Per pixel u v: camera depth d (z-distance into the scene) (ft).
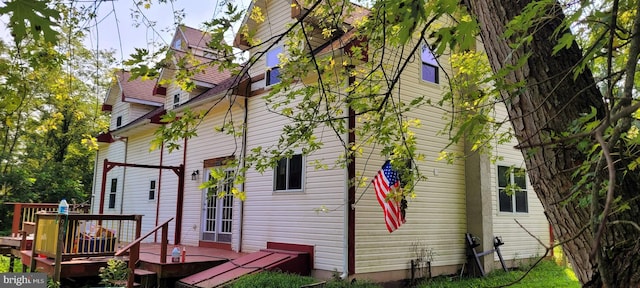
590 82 8.99
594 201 4.44
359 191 26.89
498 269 32.76
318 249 27.68
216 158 37.78
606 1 6.27
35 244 26.30
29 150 75.36
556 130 8.68
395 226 23.24
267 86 33.53
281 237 30.53
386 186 23.56
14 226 35.83
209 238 37.68
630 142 6.23
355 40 22.82
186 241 39.83
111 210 53.62
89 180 84.28
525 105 9.29
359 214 26.63
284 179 31.22
